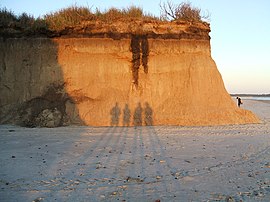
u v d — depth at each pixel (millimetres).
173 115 17906
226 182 7121
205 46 19844
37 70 18688
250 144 11555
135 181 7195
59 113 17594
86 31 19000
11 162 9016
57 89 18281
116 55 18891
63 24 18875
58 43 18984
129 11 19953
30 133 14602
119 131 15141
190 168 8281
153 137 13266
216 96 18844
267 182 7086
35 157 9648
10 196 6266
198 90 18641
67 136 13695
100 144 11742
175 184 6984
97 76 18562
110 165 8602
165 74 19000
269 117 23719
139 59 19016
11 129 15891
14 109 18094
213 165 8586
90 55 18828
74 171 8039
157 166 8477
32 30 18984
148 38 19156
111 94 18219
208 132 14656
